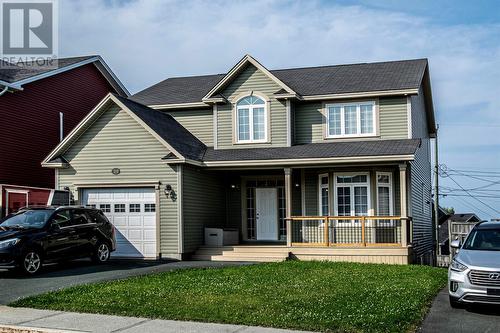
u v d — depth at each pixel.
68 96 26.39
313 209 22.06
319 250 19.62
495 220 13.10
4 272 15.65
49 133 24.89
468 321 9.69
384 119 21.75
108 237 18.25
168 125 22.39
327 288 12.61
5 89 21.95
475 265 10.34
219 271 15.65
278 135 22.20
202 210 21.44
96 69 28.80
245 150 22.16
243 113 22.72
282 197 23.22
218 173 23.16
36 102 24.20
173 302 10.95
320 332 8.75
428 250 28.16
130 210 20.48
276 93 22.05
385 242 20.56
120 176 20.47
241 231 23.31
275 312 10.04
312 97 22.16
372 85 22.11
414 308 10.34
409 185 21.30
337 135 22.17
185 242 19.95
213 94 22.86
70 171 21.03
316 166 20.44
